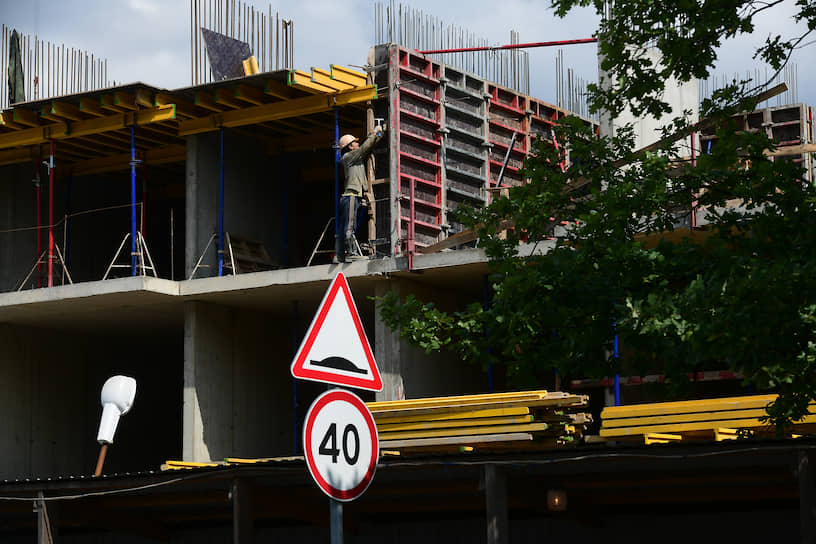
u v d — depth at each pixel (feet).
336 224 98.94
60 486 75.10
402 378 94.73
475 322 49.70
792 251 41.88
